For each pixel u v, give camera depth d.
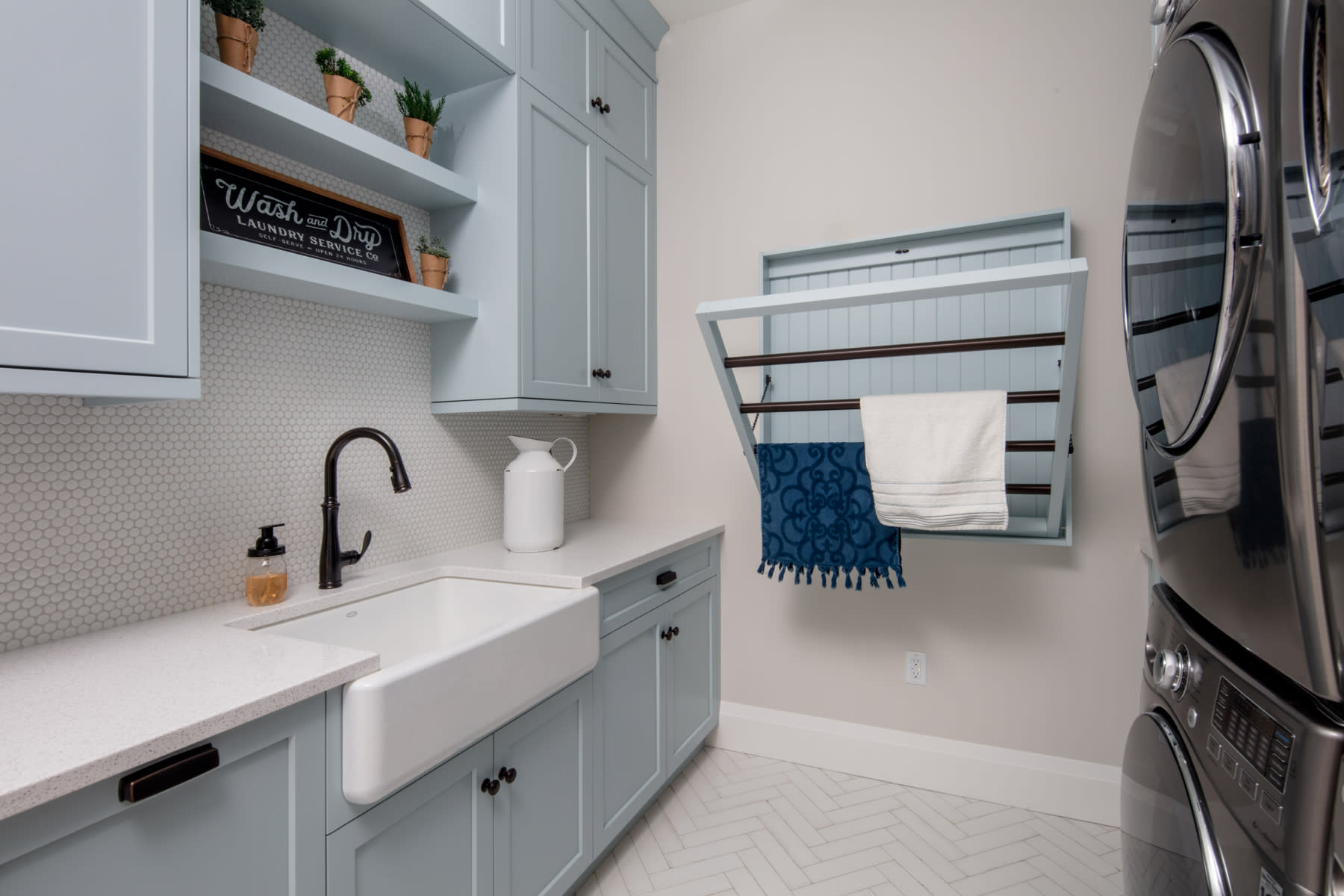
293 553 1.51
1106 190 1.93
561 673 1.38
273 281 1.32
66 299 0.87
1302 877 0.55
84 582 1.15
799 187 2.32
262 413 1.44
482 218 1.77
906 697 2.19
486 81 1.77
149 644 1.08
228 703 0.83
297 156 1.45
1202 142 0.74
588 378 2.06
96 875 0.71
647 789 1.89
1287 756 0.58
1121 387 1.92
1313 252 0.53
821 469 1.91
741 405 1.82
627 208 2.31
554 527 1.90
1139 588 1.91
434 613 1.66
